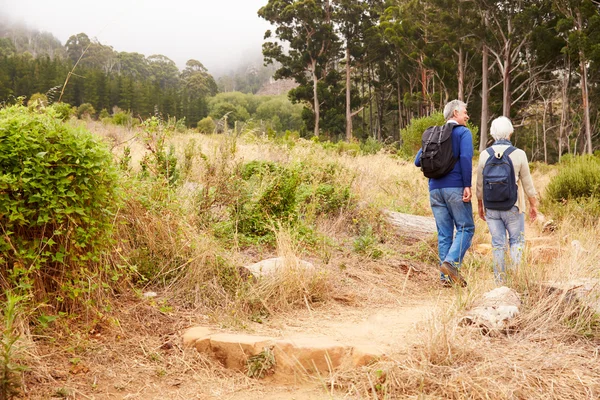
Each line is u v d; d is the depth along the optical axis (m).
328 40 62.25
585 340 3.05
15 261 2.90
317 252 5.29
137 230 4.06
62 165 2.97
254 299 3.74
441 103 48.81
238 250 4.77
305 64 63.28
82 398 2.42
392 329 3.45
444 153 4.93
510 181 4.55
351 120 65.19
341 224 6.75
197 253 4.02
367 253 5.57
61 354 2.76
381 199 8.48
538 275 3.85
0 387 2.25
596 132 45.53
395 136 69.31
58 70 82.75
